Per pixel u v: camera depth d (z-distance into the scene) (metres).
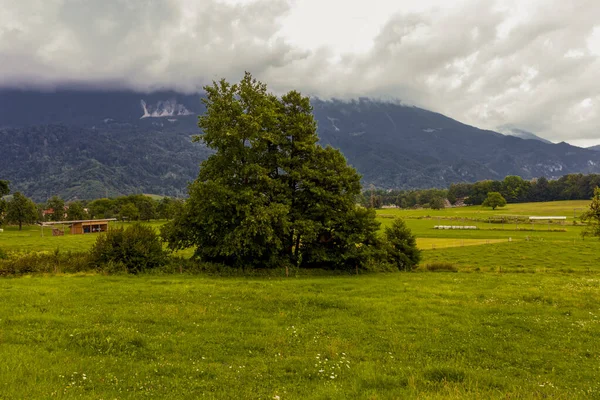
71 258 39.88
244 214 36.44
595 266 56.97
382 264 44.69
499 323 19.97
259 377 12.27
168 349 14.71
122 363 13.12
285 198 39.47
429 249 77.81
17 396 9.88
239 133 38.12
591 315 22.03
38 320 17.69
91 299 22.94
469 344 16.52
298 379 12.27
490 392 11.32
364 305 22.98
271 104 41.25
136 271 35.75
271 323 18.88
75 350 14.23
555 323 20.09
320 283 31.55
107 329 16.52
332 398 10.55
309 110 44.34
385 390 11.38
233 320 19.17
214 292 25.73
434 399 10.46
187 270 36.94
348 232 40.34
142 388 11.05
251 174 39.03
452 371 13.12
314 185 39.91
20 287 26.44
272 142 39.88
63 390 10.48
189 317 19.30
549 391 11.67
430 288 30.14
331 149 42.78
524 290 29.83
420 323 19.66
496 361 14.72
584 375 13.45
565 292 28.88
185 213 40.25
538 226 118.19
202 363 13.32
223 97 40.22
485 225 126.75
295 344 15.81
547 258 64.31
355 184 43.06
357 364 13.75
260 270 38.28
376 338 17.09
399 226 50.66
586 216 55.97
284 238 39.94
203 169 41.41
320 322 19.31
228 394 10.84
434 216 172.50
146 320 18.47
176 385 11.35
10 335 15.34
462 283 33.72
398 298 25.64
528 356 15.30
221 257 40.28
